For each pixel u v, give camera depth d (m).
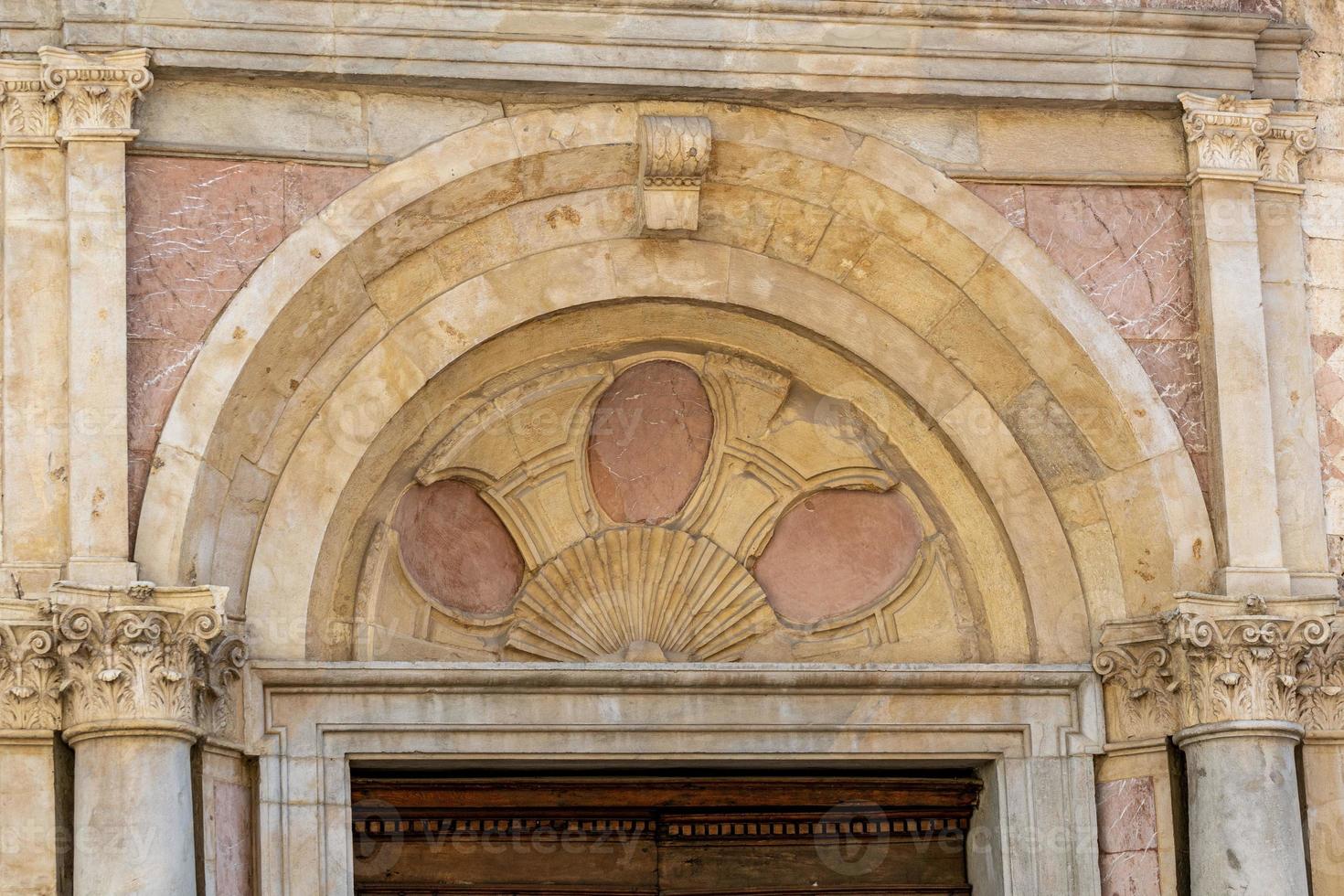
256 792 14.99
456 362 16.16
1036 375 16.52
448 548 16.61
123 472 14.43
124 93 14.93
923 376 16.75
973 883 16.89
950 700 16.28
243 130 15.33
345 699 15.34
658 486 17.02
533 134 15.75
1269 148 16.72
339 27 15.39
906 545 17.12
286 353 15.39
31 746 14.11
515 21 15.66
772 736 16.06
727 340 16.84
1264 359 16.27
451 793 16.38
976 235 16.17
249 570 15.30
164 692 14.06
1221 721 15.56
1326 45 17.06
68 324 14.66
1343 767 15.98
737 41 15.91
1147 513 16.19
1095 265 16.41
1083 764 16.22
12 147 14.90
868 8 16.11
